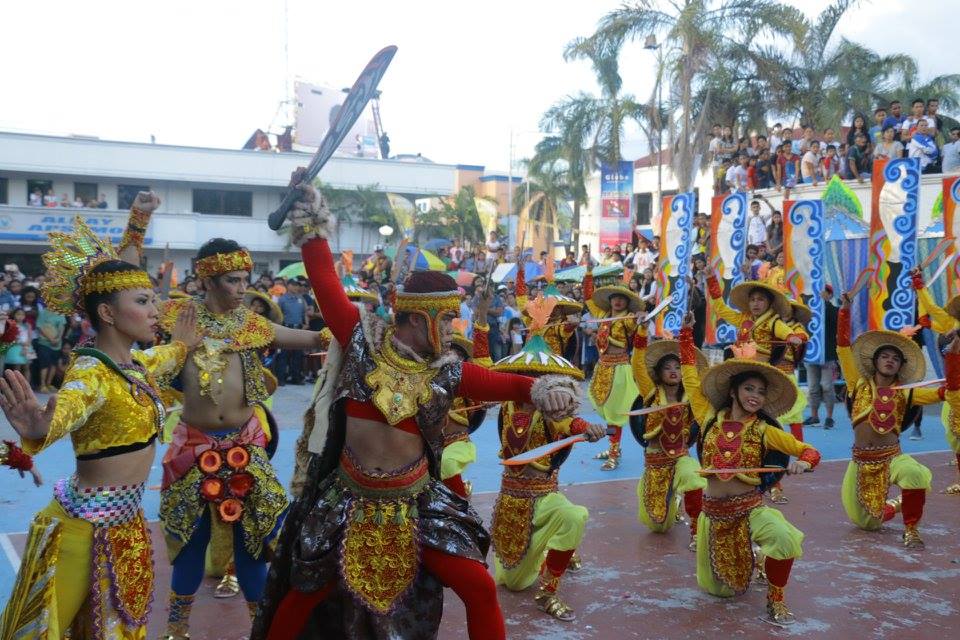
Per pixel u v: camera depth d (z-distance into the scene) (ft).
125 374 11.94
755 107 79.00
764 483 17.95
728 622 16.93
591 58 79.30
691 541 21.62
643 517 22.97
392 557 11.11
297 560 11.18
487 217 59.82
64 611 11.57
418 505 11.42
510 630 16.38
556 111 91.04
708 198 96.43
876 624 16.90
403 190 126.31
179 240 114.52
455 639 15.92
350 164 123.03
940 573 19.99
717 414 18.42
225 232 117.50
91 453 11.65
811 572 20.02
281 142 155.94
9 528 22.67
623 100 84.07
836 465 32.37
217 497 14.85
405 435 11.30
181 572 14.97
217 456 15.01
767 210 59.67
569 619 16.88
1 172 109.09
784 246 41.86
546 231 103.40
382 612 10.96
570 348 30.35
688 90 74.84
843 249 46.01
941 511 25.70
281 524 15.33
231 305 16.01
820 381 41.16
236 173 117.80
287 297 52.16
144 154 113.50
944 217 39.06
